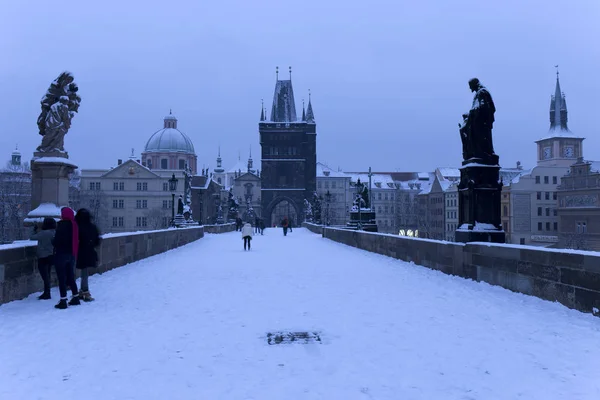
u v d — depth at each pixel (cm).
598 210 8556
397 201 14575
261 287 1203
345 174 15950
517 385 514
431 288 1159
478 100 1397
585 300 820
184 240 3200
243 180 15500
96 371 572
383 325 780
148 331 756
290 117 13362
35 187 1332
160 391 508
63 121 1365
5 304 978
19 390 514
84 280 1024
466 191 1393
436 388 509
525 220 9900
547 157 11712
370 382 528
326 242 3678
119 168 11575
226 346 671
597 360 589
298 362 599
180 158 13950
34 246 1107
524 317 814
